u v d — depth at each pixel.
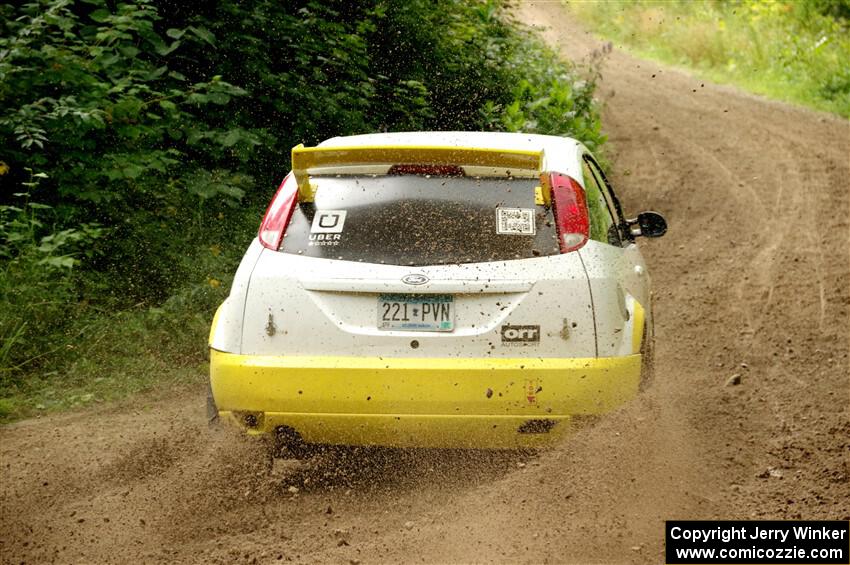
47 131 11.48
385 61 19.02
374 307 6.53
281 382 6.44
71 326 10.27
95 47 12.27
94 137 11.98
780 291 13.29
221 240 12.25
